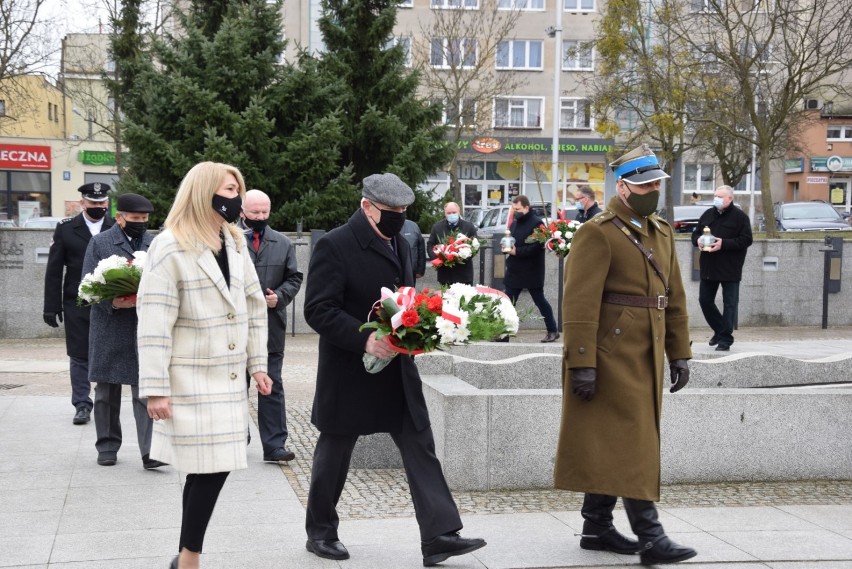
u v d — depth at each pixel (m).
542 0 46.66
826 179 52.16
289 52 44.09
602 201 47.44
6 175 44.97
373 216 4.77
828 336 15.03
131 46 25.06
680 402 6.58
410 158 18.28
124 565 4.66
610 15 27.83
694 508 5.92
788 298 16.53
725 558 4.85
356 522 5.51
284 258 7.03
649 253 4.88
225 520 5.52
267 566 4.66
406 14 43.44
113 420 6.92
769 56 23.34
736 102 24.16
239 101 17.41
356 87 19.31
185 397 3.98
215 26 20.48
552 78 47.00
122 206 6.76
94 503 5.84
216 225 4.12
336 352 4.72
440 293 4.52
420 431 4.70
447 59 35.81
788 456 6.72
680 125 27.27
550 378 8.31
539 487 6.38
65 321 8.31
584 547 4.98
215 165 4.12
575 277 4.80
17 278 14.88
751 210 38.66
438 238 13.38
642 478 4.70
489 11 42.22
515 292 13.62
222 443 3.99
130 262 6.57
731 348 12.39
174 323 3.98
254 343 4.28
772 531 5.37
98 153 46.12
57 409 8.98
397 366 4.73
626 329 4.82
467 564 4.70
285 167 17.03
